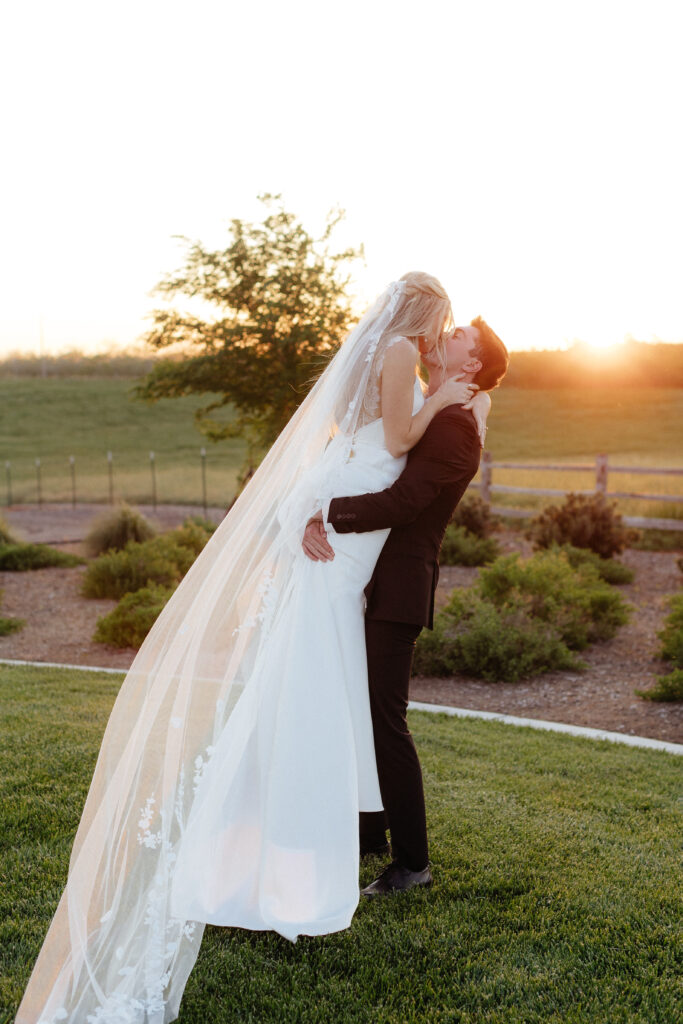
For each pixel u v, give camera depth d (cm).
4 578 1154
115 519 1358
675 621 743
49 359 8194
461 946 257
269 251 1365
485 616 718
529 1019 225
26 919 266
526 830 346
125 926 231
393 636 267
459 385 272
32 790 370
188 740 249
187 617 256
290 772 251
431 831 341
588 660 753
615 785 416
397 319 269
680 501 1523
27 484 3114
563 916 276
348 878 253
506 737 502
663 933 267
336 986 237
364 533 263
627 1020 224
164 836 240
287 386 1288
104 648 793
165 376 1395
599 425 4319
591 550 1250
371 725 271
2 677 623
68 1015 217
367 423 270
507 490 1777
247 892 254
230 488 2738
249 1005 230
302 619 259
